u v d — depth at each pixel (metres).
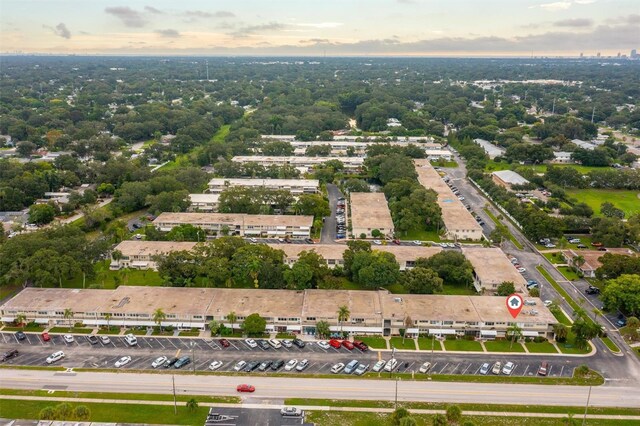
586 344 170.00
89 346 169.62
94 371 155.88
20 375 153.38
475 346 171.75
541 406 142.25
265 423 134.62
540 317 178.00
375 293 194.50
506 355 166.62
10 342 171.12
